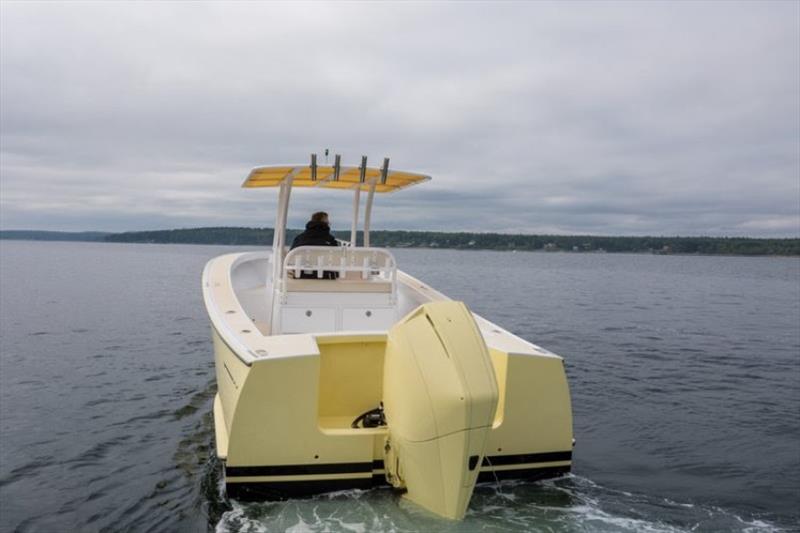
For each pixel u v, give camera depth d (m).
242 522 3.95
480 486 4.66
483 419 3.68
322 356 4.89
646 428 7.39
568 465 4.79
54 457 6.42
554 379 4.64
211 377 10.09
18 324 16.30
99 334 14.64
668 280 47.12
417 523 3.86
